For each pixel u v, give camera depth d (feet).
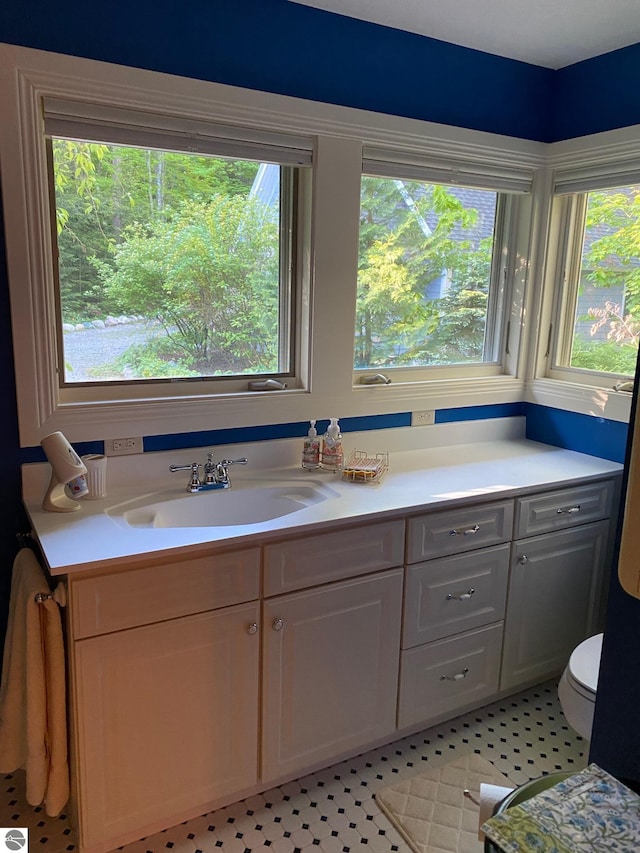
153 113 6.29
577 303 9.07
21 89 5.65
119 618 5.27
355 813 6.25
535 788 3.67
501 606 7.60
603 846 3.14
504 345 9.50
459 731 7.50
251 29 6.67
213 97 6.51
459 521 7.00
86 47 5.92
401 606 6.79
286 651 6.15
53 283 6.36
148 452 6.94
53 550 5.18
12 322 6.01
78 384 6.66
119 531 5.62
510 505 7.34
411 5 6.89
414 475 7.62
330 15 7.07
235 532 5.66
